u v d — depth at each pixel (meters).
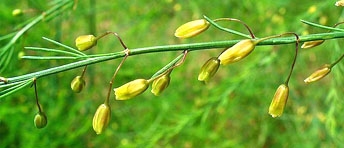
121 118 0.26
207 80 0.09
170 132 0.23
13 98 0.24
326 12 0.23
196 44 0.09
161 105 0.25
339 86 0.22
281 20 0.23
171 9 0.25
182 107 0.26
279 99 0.09
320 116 0.24
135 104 0.25
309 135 0.24
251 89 0.24
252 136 0.27
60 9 0.16
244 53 0.08
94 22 0.24
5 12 0.21
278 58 0.22
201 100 0.24
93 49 0.25
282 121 0.26
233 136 0.27
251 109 0.26
